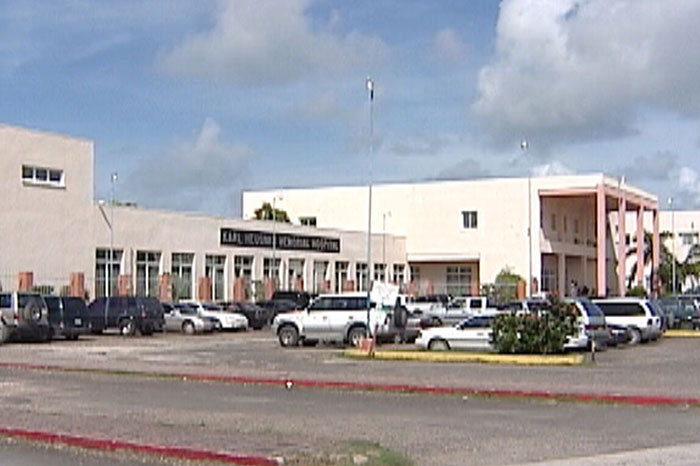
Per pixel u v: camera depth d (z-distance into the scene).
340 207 81.38
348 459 11.90
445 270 78.44
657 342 38.97
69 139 50.97
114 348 35.53
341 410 17.69
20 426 15.01
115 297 45.75
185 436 13.88
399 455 12.36
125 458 12.80
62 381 23.66
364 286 75.38
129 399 19.62
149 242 56.00
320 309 35.84
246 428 14.93
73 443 13.73
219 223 61.78
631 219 92.62
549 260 76.44
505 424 15.66
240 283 61.44
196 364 27.89
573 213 79.31
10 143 47.19
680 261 96.81
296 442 13.28
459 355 28.30
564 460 12.03
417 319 36.34
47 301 39.06
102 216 52.84
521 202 73.69
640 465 11.59
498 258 74.38
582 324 30.95
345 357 30.28
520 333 28.69
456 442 13.62
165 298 55.25
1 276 46.16
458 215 76.31
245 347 36.25
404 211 78.56
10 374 25.56
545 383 21.61
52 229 49.47
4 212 46.66
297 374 24.23
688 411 17.53
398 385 21.20
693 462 11.81
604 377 23.12
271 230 66.50
